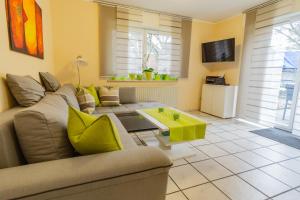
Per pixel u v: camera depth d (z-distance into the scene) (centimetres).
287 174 181
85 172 75
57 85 237
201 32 437
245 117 367
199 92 467
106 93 306
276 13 304
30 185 66
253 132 303
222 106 391
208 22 440
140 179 85
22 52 163
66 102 153
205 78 465
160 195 92
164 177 91
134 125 287
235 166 194
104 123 86
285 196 149
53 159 86
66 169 75
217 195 148
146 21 372
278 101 323
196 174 177
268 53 321
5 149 77
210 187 158
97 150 90
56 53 322
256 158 213
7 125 82
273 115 325
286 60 307
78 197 75
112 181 79
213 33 452
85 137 86
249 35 350
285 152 230
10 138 81
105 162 81
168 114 233
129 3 340
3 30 130
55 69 326
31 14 188
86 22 333
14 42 146
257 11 334
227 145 248
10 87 131
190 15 402
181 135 186
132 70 383
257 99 344
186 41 419
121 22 351
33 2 196
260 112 341
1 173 69
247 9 353
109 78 365
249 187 159
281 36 304
